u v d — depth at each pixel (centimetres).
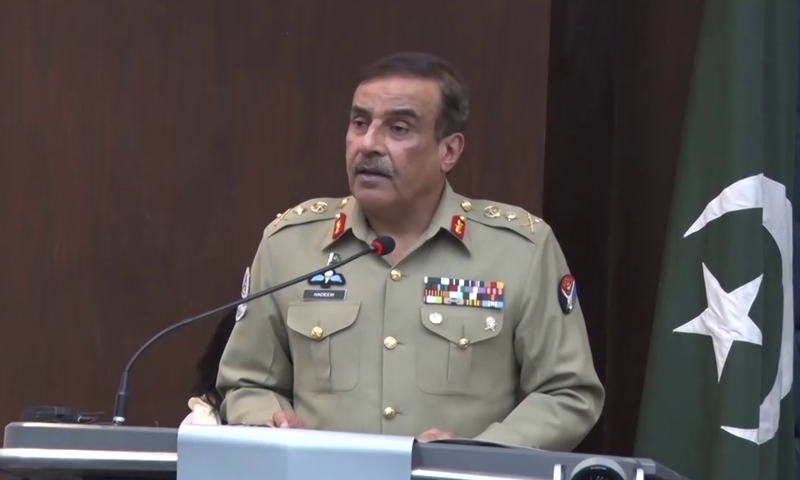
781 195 1048
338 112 1362
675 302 1052
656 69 1348
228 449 546
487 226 877
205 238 1352
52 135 1345
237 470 544
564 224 1403
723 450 984
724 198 1020
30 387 1328
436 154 857
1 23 1345
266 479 541
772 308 1034
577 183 1409
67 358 1332
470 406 826
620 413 1349
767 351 1027
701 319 1041
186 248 1350
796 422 1120
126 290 1343
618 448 1346
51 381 1330
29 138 1343
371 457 534
